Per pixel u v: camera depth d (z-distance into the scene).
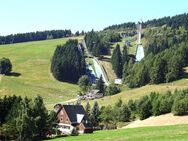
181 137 59.56
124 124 132.62
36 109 92.19
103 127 130.12
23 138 88.81
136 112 137.00
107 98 193.25
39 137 93.25
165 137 61.19
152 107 124.69
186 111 115.31
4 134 91.25
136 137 65.44
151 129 79.19
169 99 121.94
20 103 93.06
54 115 102.31
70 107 128.88
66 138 82.88
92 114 137.75
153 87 199.12
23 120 87.75
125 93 195.25
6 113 98.31
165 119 113.81
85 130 116.31
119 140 63.81
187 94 120.56
